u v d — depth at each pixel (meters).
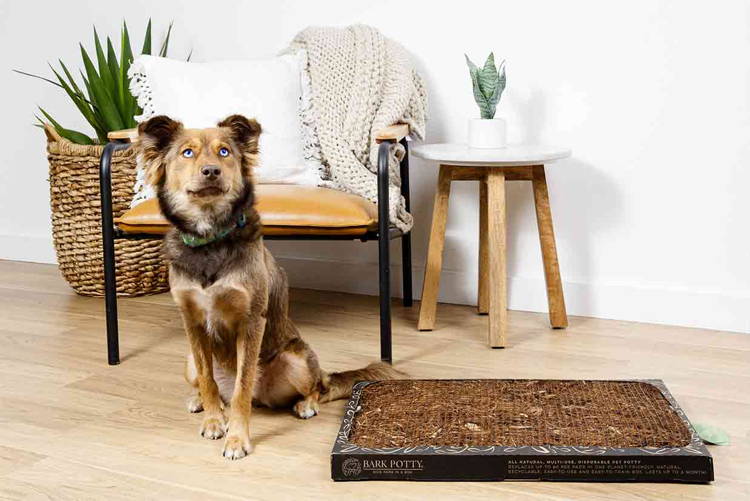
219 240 1.91
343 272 3.46
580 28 2.94
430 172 3.25
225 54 3.55
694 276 2.91
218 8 3.53
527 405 2.05
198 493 1.72
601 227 3.02
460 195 3.21
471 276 3.24
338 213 2.46
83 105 3.37
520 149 2.79
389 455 1.76
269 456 1.90
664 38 2.83
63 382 2.42
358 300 3.34
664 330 2.88
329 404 2.21
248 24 3.49
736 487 1.71
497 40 3.07
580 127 3.00
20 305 3.31
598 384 2.20
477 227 3.21
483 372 2.45
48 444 1.97
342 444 1.83
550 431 1.88
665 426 1.90
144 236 2.60
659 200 2.92
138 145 1.95
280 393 2.13
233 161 1.90
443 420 1.97
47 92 3.98
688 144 2.85
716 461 1.83
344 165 2.85
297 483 1.76
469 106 3.17
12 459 1.89
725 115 2.79
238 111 2.79
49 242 4.09
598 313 3.05
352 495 1.71
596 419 1.95
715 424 2.04
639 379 2.31
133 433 2.04
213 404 2.03
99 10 3.79
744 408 2.14
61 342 2.81
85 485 1.76
